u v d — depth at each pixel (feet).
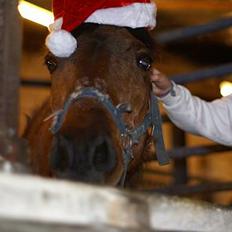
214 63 38.37
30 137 16.20
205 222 8.17
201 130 15.57
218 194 42.42
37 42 28.30
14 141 7.20
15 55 7.73
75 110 11.85
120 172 12.23
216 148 24.54
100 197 6.41
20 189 5.74
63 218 6.03
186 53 36.73
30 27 27.68
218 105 15.75
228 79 39.04
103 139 11.39
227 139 15.70
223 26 24.90
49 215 5.93
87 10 13.38
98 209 6.36
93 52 12.94
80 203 6.20
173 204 7.54
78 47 13.10
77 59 12.87
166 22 34.09
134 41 13.46
